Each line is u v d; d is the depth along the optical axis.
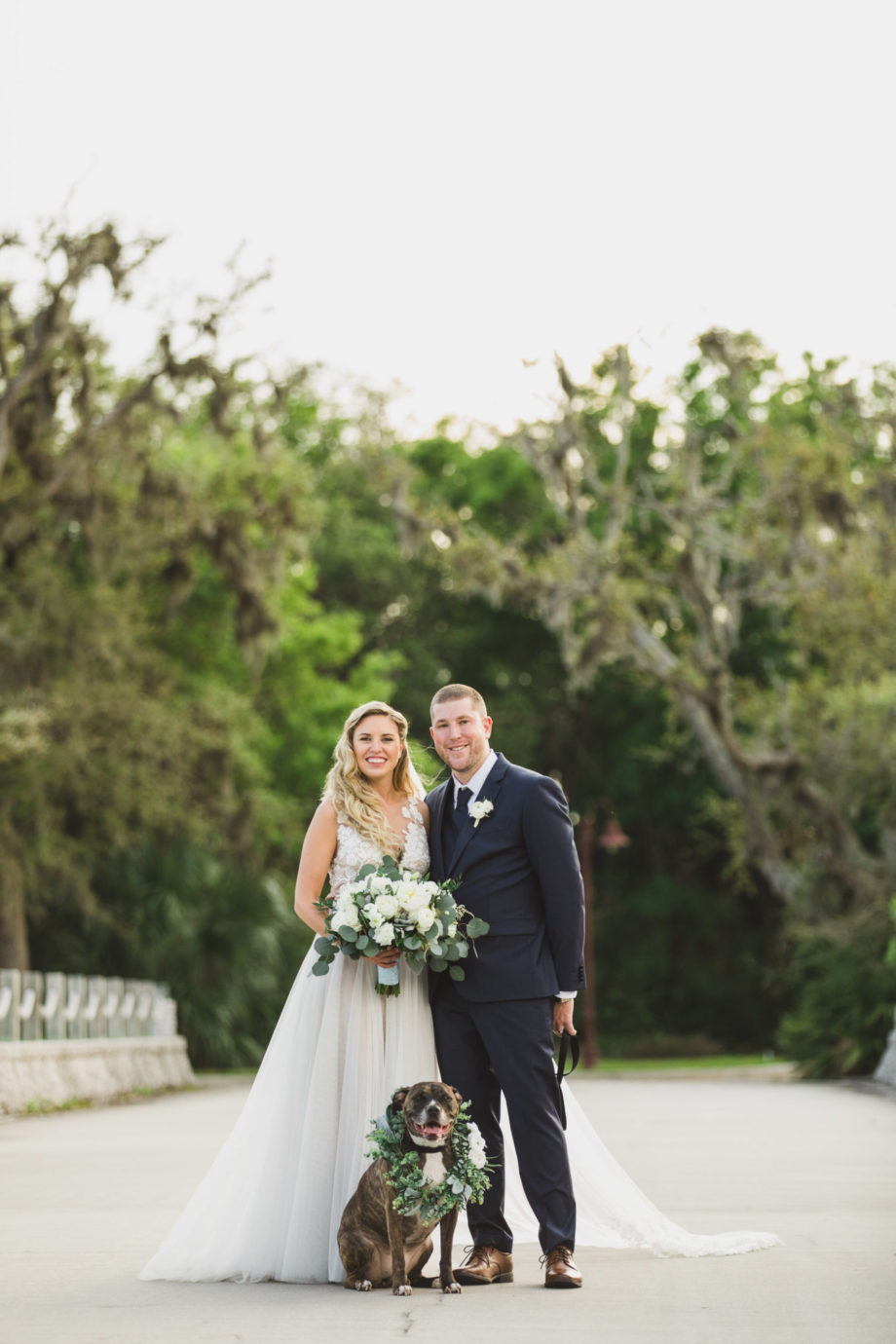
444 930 8.49
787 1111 23.91
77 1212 11.58
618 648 48.28
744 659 68.00
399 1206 7.94
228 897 46.12
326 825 9.05
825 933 39.66
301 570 58.53
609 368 50.22
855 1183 13.36
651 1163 15.33
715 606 49.41
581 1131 9.55
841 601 44.09
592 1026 54.00
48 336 36.44
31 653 42.31
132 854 46.50
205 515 41.66
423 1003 8.85
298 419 71.50
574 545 48.09
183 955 45.09
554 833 8.73
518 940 8.66
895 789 44.56
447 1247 8.13
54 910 46.84
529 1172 8.45
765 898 74.12
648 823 75.25
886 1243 9.71
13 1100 23.44
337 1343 6.70
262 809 48.47
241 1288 8.34
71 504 41.25
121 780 42.38
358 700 61.19
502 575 48.09
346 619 60.53
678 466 49.97
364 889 8.59
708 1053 69.69
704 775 71.44
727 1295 7.86
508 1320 7.25
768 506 46.03
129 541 42.09
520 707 73.19
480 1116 8.76
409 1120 7.91
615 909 73.88
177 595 42.50
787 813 47.12
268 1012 46.75
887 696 43.22
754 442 46.41
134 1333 6.97
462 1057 8.77
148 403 39.47
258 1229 8.59
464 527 49.62
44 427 38.97
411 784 9.21
